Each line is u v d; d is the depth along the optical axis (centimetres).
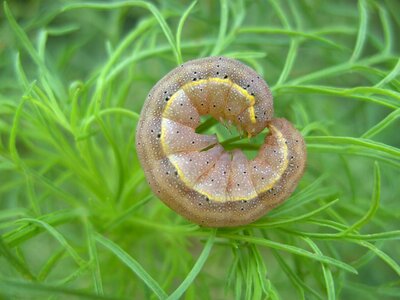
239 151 5
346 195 7
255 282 5
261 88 5
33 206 5
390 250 8
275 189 5
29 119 6
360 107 8
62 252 5
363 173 8
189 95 5
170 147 5
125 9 8
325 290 6
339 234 5
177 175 5
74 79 9
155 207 7
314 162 7
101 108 7
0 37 8
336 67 6
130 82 7
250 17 9
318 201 6
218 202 5
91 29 9
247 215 5
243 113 5
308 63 9
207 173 5
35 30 9
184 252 6
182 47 6
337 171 8
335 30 7
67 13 9
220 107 5
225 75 5
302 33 6
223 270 8
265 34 8
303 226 7
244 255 5
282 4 9
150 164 5
